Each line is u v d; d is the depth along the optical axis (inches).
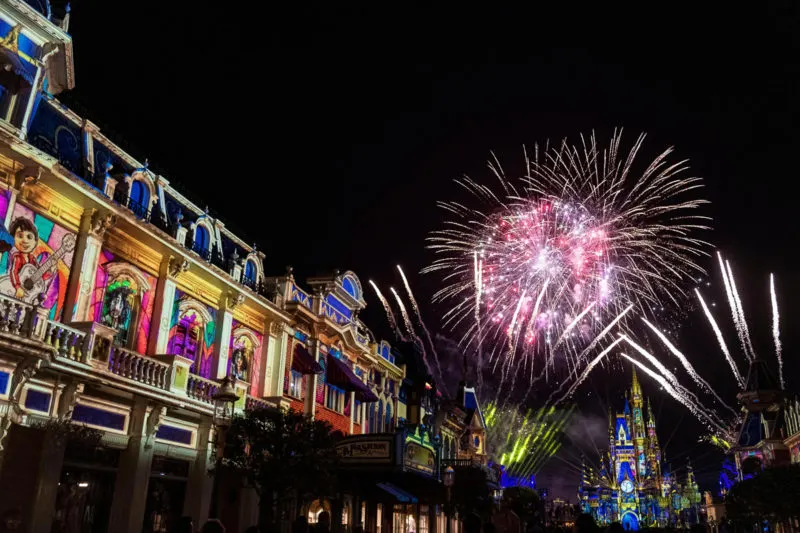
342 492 1208.8
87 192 687.7
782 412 2220.7
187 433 839.7
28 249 639.8
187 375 800.9
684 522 4958.2
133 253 784.9
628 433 6569.9
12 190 621.6
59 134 717.3
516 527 537.3
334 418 1249.4
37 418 614.9
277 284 1128.8
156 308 814.5
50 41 667.4
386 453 1038.4
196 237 940.6
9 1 620.7
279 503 788.6
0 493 579.5
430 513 1718.8
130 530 707.4
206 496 839.7
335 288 1268.5
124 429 735.7
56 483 616.7
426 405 1776.6
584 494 6560.0
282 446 775.7
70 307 677.3
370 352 1434.5
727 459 2908.5
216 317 939.3
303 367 1119.0
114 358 693.9
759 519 1729.8
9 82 615.5
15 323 559.8
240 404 896.9
